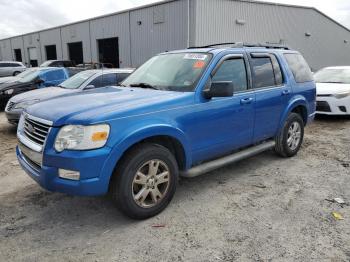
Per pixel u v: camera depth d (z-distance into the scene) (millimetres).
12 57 49719
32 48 43688
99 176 3246
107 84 8820
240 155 4777
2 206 4113
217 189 4559
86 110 3414
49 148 3303
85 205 4105
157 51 24156
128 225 3619
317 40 30859
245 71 4824
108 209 3998
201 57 4477
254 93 4848
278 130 5520
